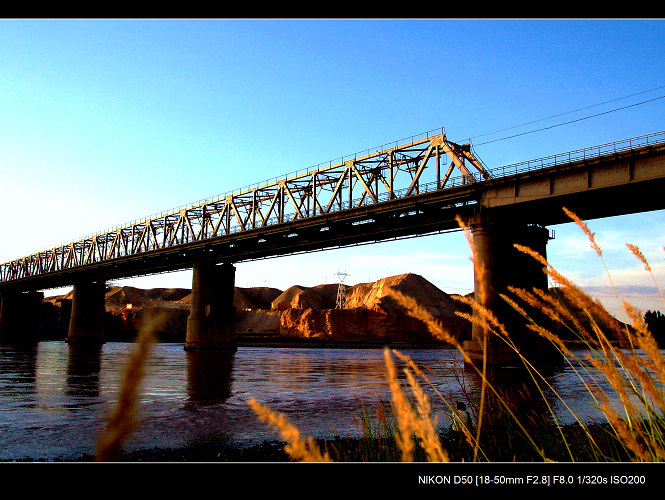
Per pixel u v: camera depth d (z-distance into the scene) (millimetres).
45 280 102875
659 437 2279
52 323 141125
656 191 37719
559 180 40031
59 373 35344
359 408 19562
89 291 95750
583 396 17500
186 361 52500
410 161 52406
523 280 44719
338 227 57969
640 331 2250
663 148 34531
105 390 25828
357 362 54312
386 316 151500
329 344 114688
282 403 22141
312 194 60281
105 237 92438
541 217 46031
